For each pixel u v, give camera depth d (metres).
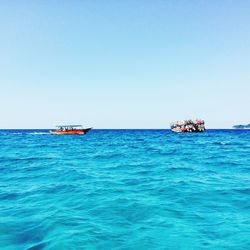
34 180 15.29
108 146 43.62
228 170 18.81
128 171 18.36
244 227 7.84
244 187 13.15
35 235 7.29
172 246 6.64
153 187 13.23
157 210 9.48
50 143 52.41
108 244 6.73
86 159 25.47
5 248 6.56
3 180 15.41
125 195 11.59
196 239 7.05
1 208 9.83
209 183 14.20
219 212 9.28
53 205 10.12
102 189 12.77
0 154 30.31
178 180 15.05
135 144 48.75
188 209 9.61
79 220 8.41
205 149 37.12
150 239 7.04
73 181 14.77
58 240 6.93
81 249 6.46
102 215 8.92
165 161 23.81
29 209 9.65
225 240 6.98
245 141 58.66
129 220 8.46
